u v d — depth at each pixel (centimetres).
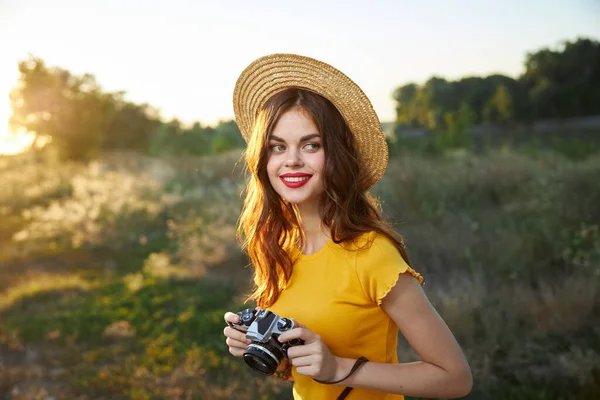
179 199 1077
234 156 1451
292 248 190
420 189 844
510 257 600
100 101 1902
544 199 734
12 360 505
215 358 482
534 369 415
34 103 1791
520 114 2502
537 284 549
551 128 2303
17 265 790
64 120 1808
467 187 845
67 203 1105
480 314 489
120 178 1348
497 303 506
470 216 748
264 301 194
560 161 932
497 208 774
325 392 179
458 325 473
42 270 766
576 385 394
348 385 166
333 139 179
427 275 604
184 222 940
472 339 457
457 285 552
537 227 654
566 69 2642
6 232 981
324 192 183
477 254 629
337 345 173
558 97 2534
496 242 641
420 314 166
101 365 490
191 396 427
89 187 1243
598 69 2628
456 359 165
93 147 1847
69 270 764
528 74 2681
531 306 487
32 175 1455
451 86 2516
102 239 884
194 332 542
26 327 565
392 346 182
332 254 177
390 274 165
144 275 716
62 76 1838
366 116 184
